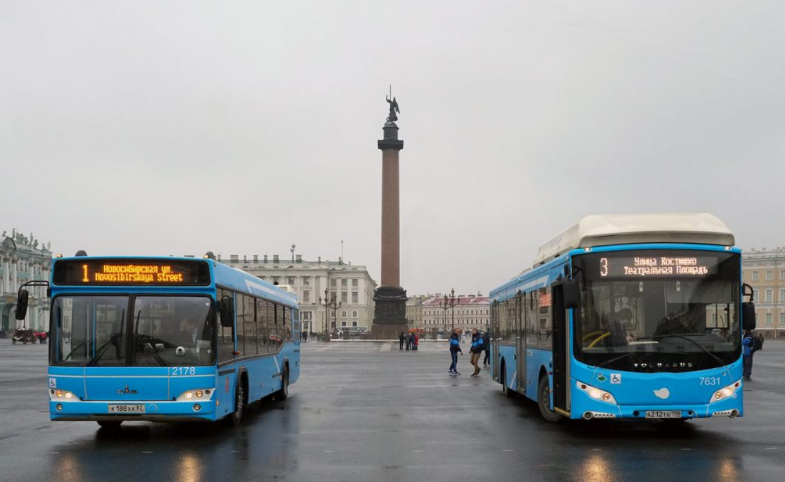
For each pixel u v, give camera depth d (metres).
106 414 13.73
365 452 12.88
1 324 127.06
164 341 13.93
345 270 191.75
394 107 87.31
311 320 189.38
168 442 14.06
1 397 23.84
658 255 13.88
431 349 71.31
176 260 14.11
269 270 190.50
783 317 136.00
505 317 22.92
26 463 11.98
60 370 13.82
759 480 10.50
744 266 140.00
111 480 10.62
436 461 12.01
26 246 138.88
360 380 30.72
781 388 26.30
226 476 10.88
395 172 86.81
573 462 11.88
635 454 12.60
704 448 13.22
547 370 16.23
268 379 19.62
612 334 13.75
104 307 13.98
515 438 14.45
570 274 14.10
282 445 13.66
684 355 13.63
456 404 20.91
